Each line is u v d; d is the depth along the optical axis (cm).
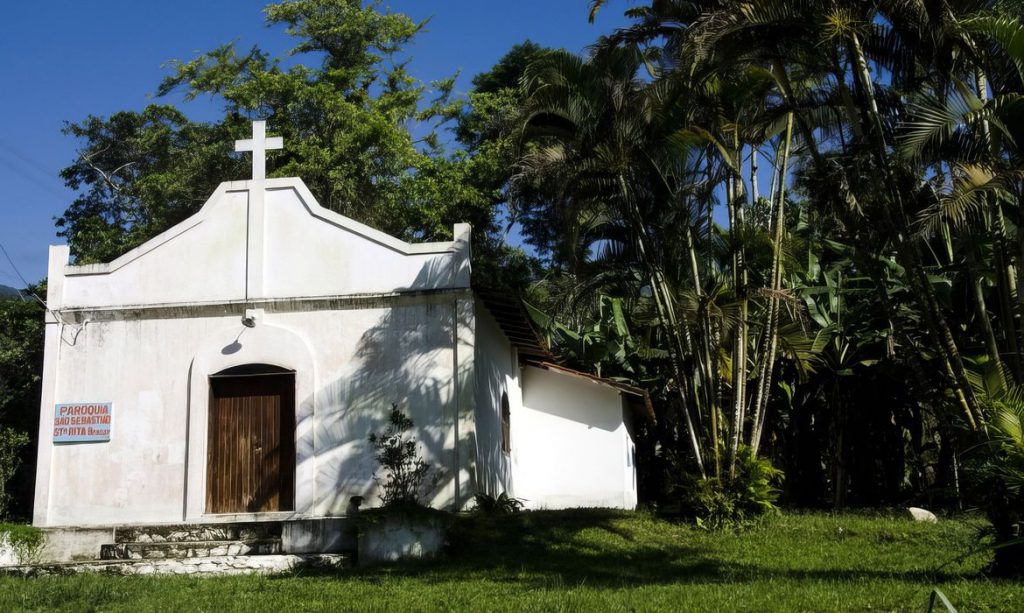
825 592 1009
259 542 1493
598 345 2670
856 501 2428
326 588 1166
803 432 2472
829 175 1405
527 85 1738
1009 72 1267
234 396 1647
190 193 2756
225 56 2991
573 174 1653
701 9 1597
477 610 984
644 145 1652
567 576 1241
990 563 1148
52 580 1284
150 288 1677
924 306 1288
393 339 1617
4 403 2233
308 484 1580
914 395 2205
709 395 1700
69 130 3198
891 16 1306
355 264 1648
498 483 1856
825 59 1382
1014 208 1380
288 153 2731
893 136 1386
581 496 2134
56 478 1627
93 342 1667
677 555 1426
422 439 1575
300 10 3059
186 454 1616
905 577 1130
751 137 1680
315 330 1636
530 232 2928
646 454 2786
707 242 1842
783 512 1841
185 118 2997
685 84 1562
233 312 1656
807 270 2311
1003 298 1280
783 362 2402
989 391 1214
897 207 1304
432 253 1638
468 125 2998
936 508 2106
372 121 2709
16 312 2403
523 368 2220
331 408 1605
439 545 1415
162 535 1555
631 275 1822
